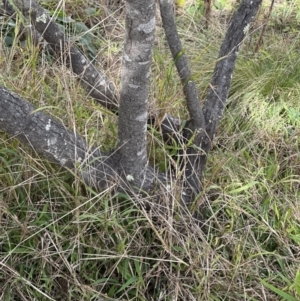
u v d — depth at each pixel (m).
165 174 1.91
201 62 2.82
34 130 1.66
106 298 1.73
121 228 1.77
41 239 1.76
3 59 2.19
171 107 2.07
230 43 1.95
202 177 2.00
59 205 1.87
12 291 1.75
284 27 3.29
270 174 2.22
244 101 2.60
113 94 1.97
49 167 1.91
